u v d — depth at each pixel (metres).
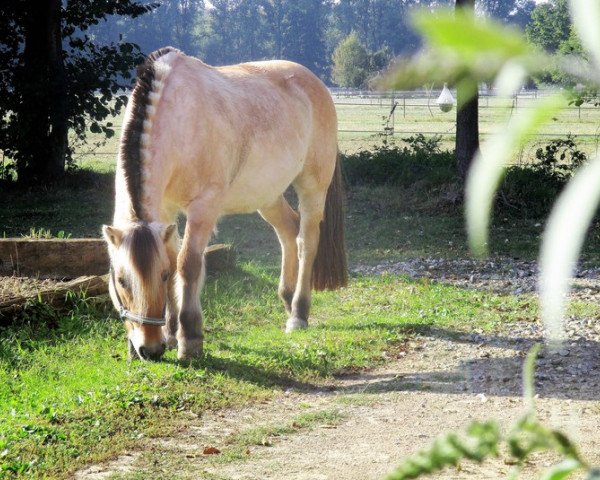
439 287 11.09
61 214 16.36
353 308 10.01
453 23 0.44
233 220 15.98
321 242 9.05
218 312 9.45
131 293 6.47
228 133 7.48
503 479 4.81
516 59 0.45
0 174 19.55
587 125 32.59
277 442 5.69
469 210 0.50
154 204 6.88
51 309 8.62
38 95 18.16
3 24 18.67
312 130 8.68
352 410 6.40
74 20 19.08
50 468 5.05
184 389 6.58
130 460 5.29
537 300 10.41
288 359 7.54
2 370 7.06
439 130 37.16
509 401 6.59
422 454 0.66
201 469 5.16
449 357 7.94
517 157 19.16
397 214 16.72
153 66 7.29
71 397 6.29
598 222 15.42
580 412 6.23
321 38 86.25
